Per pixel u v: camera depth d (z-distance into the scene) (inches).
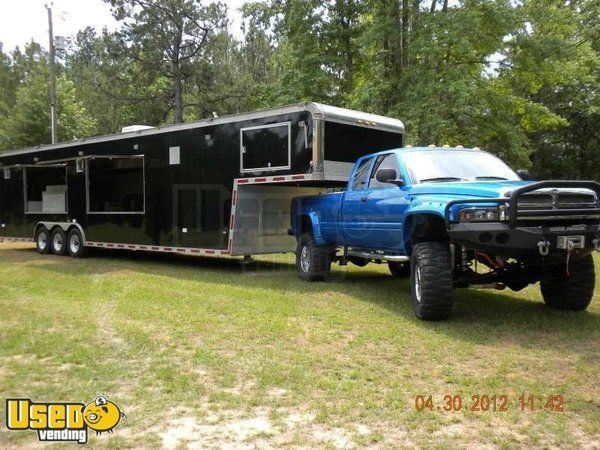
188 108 1408.7
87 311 282.8
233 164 429.1
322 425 145.5
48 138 1391.5
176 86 1277.1
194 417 150.6
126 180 536.4
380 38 780.6
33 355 205.8
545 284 288.8
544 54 814.5
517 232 228.4
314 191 463.5
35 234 648.4
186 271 461.4
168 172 482.3
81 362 197.8
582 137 1282.0
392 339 228.2
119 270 468.1
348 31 867.4
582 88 1148.5
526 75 858.8
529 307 294.0
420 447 133.2
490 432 141.8
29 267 490.6
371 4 846.5
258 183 412.5
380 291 349.7
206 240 449.1
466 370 190.2
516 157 847.1
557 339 228.5
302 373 185.2
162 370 187.3
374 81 770.8
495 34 790.5
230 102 1266.0
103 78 1294.3
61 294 338.6
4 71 1675.7
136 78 1284.4
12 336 229.1
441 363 197.6
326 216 372.5
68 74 1774.1
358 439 137.2
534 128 956.0
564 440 137.5
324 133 380.8
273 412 153.0
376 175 293.0
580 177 1333.7
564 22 855.1
